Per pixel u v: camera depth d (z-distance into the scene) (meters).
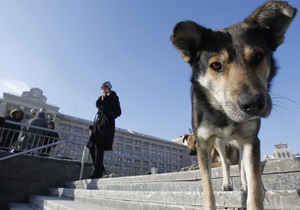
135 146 71.00
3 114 47.53
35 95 52.91
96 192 4.46
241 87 2.13
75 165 8.58
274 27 2.82
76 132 56.78
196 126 2.83
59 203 4.55
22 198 7.55
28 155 7.85
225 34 2.70
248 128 2.41
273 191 1.94
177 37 2.86
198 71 2.83
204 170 2.56
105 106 6.28
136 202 3.36
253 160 2.29
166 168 73.69
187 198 2.65
